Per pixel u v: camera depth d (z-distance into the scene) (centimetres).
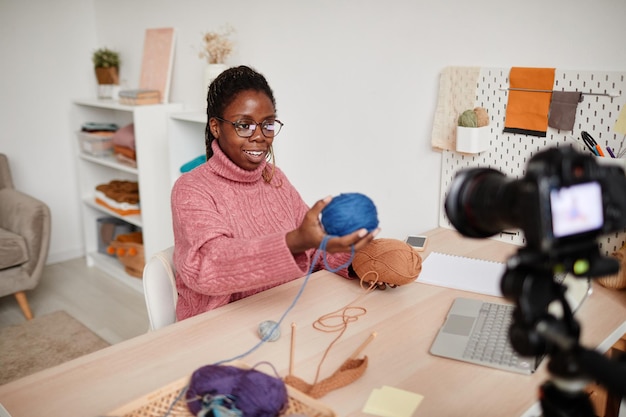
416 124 194
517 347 72
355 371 101
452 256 161
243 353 112
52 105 352
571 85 153
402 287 142
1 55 328
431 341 116
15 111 338
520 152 167
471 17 172
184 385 95
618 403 142
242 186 149
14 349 255
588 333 117
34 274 280
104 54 335
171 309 146
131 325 277
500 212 70
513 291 71
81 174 350
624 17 141
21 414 94
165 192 298
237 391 89
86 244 357
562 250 67
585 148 153
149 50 309
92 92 368
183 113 261
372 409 93
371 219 104
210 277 123
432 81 186
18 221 281
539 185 64
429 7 182
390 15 194
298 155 242
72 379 104
